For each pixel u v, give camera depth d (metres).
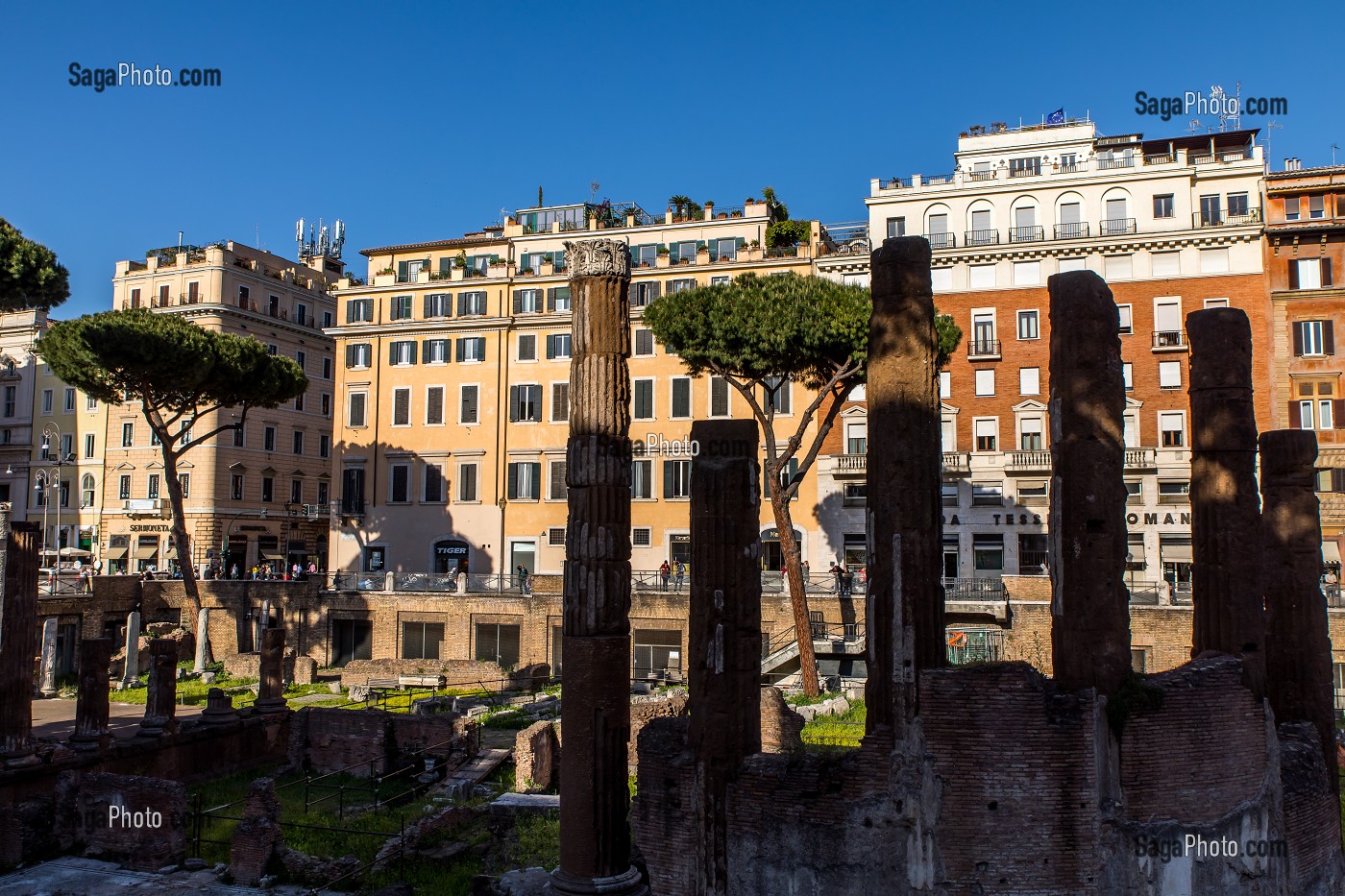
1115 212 60.47
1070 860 15.46
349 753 34.81
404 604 60.75
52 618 52.88
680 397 65.38
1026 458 57.94
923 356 16.61
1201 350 19.39
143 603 62.16
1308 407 56.38
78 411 82.31
